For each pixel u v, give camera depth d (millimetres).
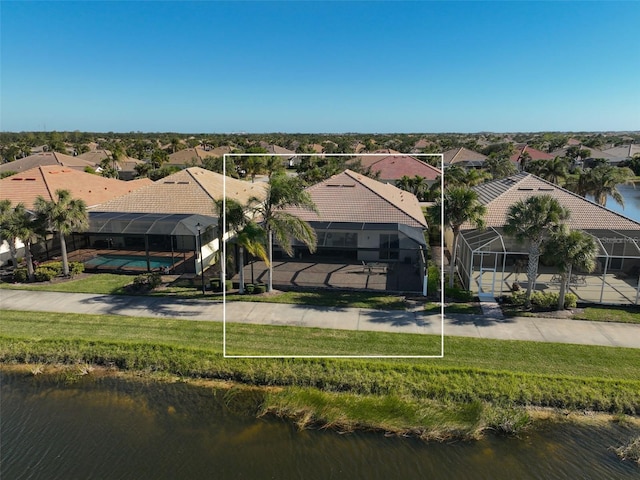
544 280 27719
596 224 29547
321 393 16797
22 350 19328
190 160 86000
